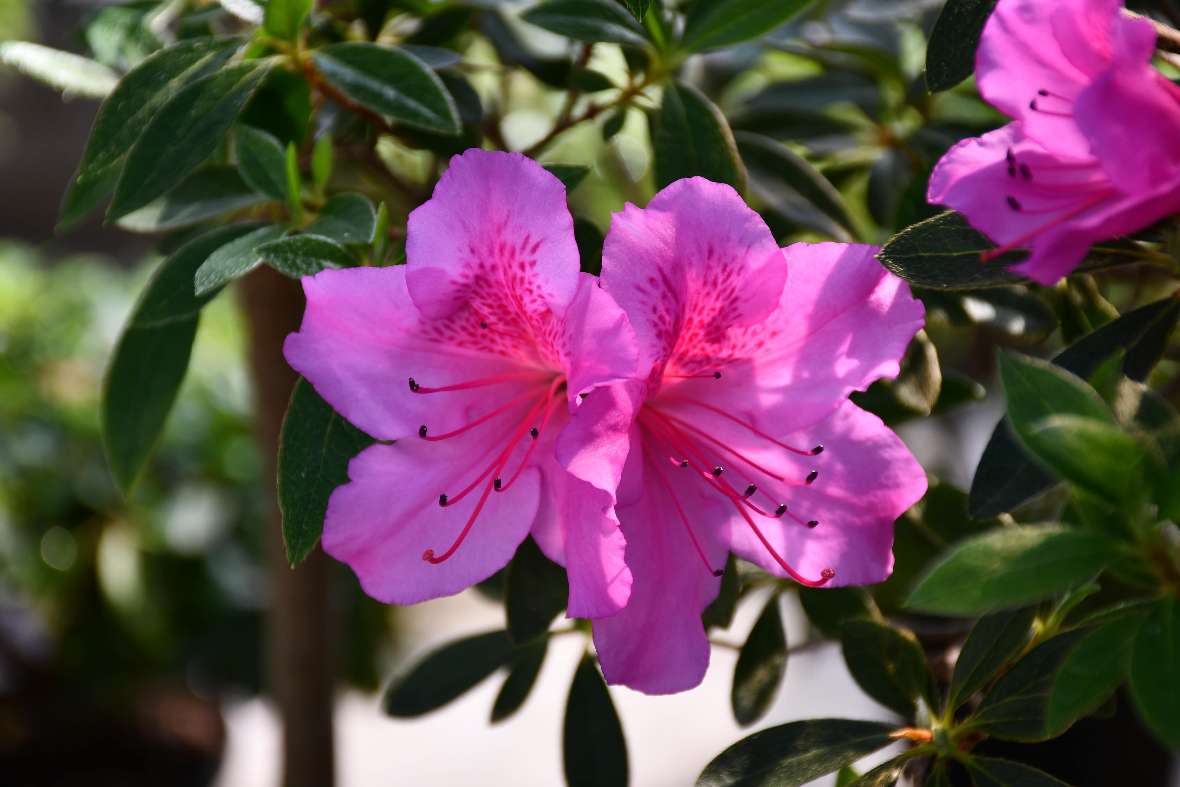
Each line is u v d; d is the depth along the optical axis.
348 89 0.40
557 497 0.36
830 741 0.38
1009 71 0.34
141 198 0.39
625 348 0.34
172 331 0.44
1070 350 0.37
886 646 0.39
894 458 0.36
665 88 0.41
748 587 0.44
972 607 0.32
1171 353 0.46
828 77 0.51
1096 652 0.33
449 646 0.48
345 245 0.39
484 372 0.37
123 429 0.44
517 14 0.43
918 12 0.50
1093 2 0.32
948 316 0.42
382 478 0.36
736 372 0.37
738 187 0.41
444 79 0.44
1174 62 0.36
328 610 0.54
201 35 0.45
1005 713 0.37
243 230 0.42
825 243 0.36
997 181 0.34
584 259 0.41
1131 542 0.32
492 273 0.36
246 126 0.40
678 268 0.35
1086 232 0.32
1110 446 0.32
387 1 0.44
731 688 0.42
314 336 0.36
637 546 0.36
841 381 0.36
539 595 0.40
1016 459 0.36
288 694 0.55
